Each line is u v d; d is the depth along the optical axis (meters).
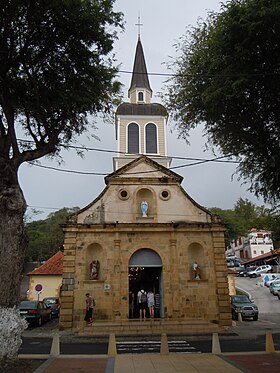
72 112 13.73
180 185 26.73
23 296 46.59
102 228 24.91
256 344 17.39
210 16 13.42
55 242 70.31
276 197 12.99
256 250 86.88
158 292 25.28
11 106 12.54
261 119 12.98
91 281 23.80
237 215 91.38
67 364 12.48
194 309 23.80
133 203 25.95
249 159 13.76
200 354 14.41
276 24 10.86
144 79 51.94
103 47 13.14
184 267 24.59
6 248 11.28
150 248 24.84
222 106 12.89
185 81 13.98
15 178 12.18
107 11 12.67
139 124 46.03
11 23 11.97
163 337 14.64
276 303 41.72
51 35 12.51
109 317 23.25
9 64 12.38
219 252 24.86
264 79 11.93
